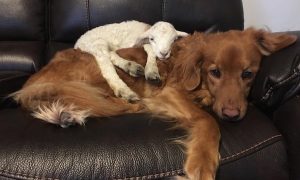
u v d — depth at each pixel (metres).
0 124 1.31
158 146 1.21
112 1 2.02
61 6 2.06
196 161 1.18
